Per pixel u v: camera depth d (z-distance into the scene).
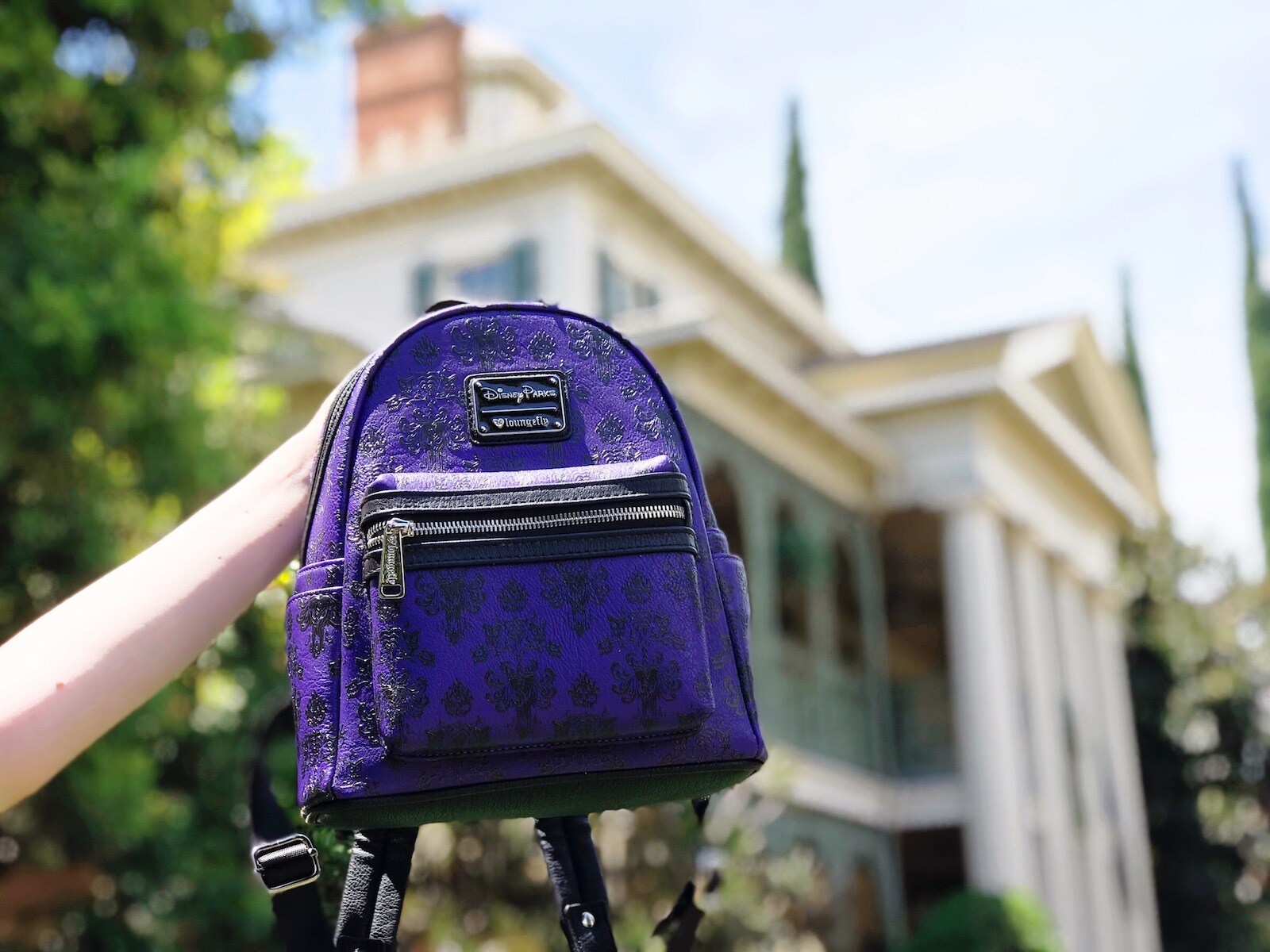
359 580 1.16
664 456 1.27
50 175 6.74
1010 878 15.65
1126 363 37.22
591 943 1.38
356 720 1.14
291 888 1.21
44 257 6.39
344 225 16.75
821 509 15.91
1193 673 25.66
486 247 15.93
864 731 16.50
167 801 7.52
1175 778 25.20
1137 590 25.53
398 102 19.48
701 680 1.18
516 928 8.52
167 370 6.95
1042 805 17.22
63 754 0.94
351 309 16.64
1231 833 26.22
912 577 20.19
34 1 6.43
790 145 31.72
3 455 6.41
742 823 9.67
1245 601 25.64
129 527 7.44
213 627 1.05
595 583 1.17
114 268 6.63
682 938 1.48
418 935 8.48
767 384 13.80
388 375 1.23
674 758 1.20
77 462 6.83
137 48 7.16
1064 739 18.97
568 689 1.14
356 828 1.20
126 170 6.79
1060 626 19.83
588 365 1.29
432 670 1.12
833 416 14.99
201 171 8.11
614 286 15.99
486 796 1.17
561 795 1.20
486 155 15.79
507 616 1.15
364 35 19.81
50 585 6.91
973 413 16.73
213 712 7.67
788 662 14.76
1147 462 24.52
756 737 1.25
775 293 18.72
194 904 7.35
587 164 15.54
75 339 6.29
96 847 7.02
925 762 16.97
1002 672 16.19
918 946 14.78
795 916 10.78
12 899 6.70
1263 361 35.00
